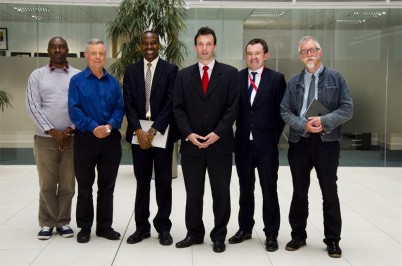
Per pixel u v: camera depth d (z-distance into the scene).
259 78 3.89
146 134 3.82
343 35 8.29
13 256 3.71
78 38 8.27
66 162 4.16
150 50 3.89
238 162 3.98
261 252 3.83
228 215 3.88
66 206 4.22
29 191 6.10
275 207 3.94
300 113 3.73
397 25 8.28
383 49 8.30
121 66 6.65
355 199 5.80
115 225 4.57
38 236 4.11
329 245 3.79
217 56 8.35
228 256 3.74
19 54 8.25
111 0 8.21
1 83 8.29
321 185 3.76
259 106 3.84
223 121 3.69
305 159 3.77
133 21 6.40
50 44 4.03
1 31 8.22
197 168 3.82
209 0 8.27
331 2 8.25
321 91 3.69
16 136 8.40
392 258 3.73
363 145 8.38
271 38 8.32
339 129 3.71
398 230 4.49
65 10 8.23
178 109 3.79
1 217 4.83
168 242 3.98
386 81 8.30
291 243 3.90
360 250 3.92
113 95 4.02
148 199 4.08
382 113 8.34
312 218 4.88
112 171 4.05
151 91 3.91
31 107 4.00
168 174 3.99
